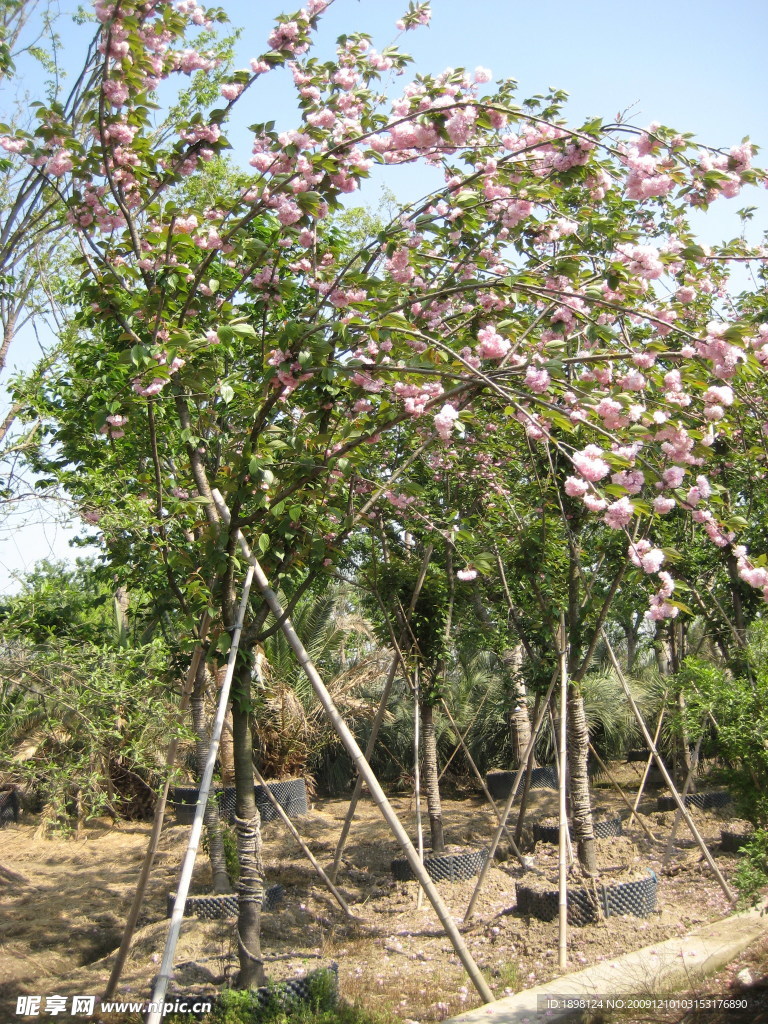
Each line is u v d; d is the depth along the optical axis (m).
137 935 6.86
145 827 12.16
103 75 4.74
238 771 5.28
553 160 4.63
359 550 8.65
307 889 8.48
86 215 5.14
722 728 5.41
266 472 4.93
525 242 5.77
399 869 8.57
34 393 6.60
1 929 7.67
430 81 4.76
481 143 5.19
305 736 14.18
